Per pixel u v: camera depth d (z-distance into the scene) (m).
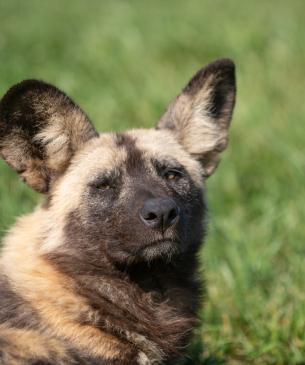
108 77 19.34
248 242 12.70
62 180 9.60
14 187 13.29
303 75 19.45
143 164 9.68
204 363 10.43
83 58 20.69
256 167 15.45
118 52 20.80
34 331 8.50
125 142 9.94
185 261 9.78
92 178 9.41
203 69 10.66
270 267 12.12
